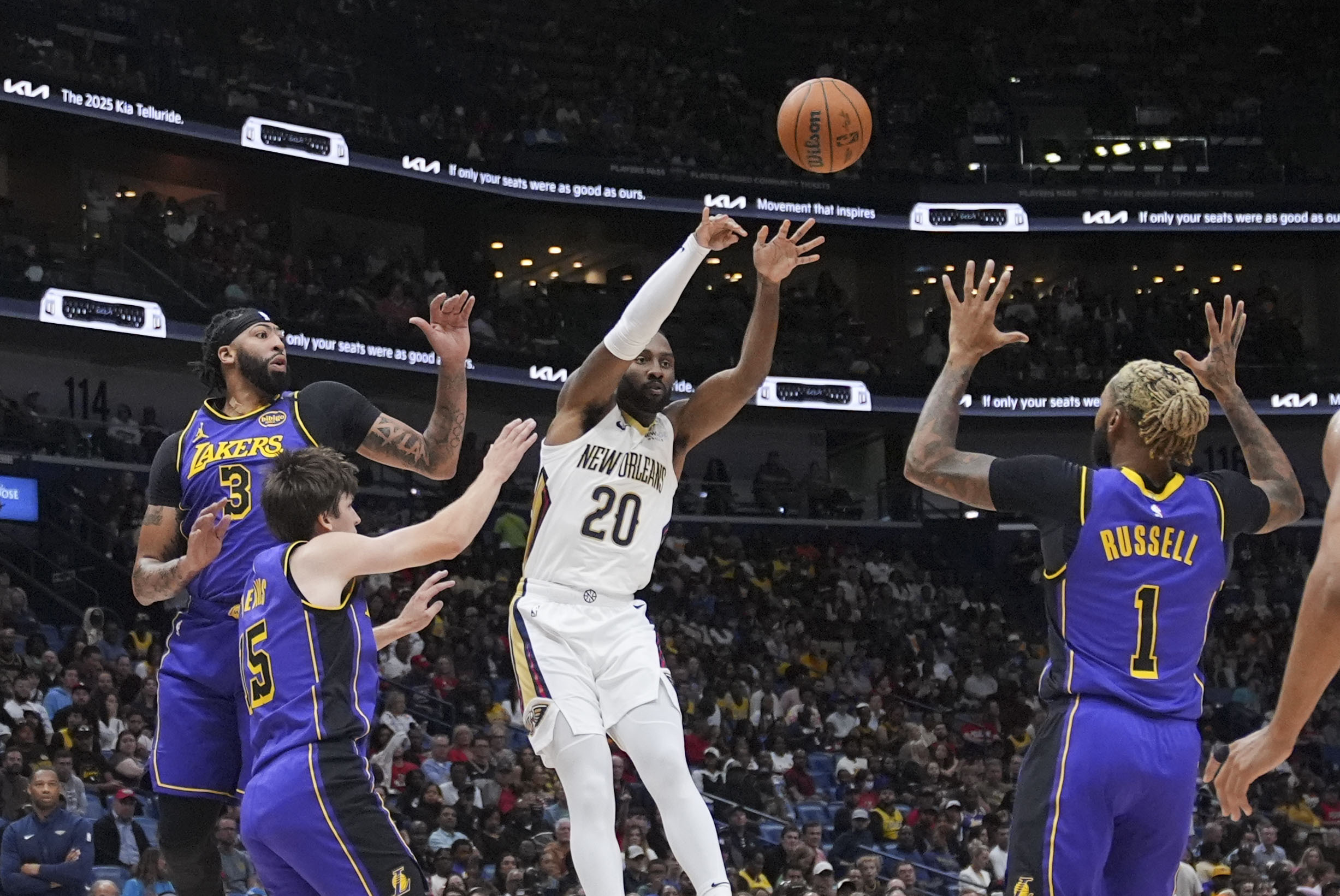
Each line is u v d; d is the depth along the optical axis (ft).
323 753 17.58
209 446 21.06
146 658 67.92
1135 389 16.70
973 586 106.63
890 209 114.62
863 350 113.70
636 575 21.21
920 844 65.51
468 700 71.97
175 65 94.89
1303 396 110.52
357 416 21.98
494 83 116.88
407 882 17.69
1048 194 115.44
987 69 126.00
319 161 98.63
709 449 117.91
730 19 128.36
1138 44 129.59
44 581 78.64
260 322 21.57
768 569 101.04
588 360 21.01
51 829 41.52
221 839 49.83
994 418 114.21
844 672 88.53
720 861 19.57
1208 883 63.10
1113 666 16.06
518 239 118.42
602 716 20.34
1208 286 125.59
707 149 115.96
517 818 57.57
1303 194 116.57
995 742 82.43
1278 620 101.50
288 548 18.34
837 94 26.61
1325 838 68.85
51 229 95.71
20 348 93.35
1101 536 16.25
